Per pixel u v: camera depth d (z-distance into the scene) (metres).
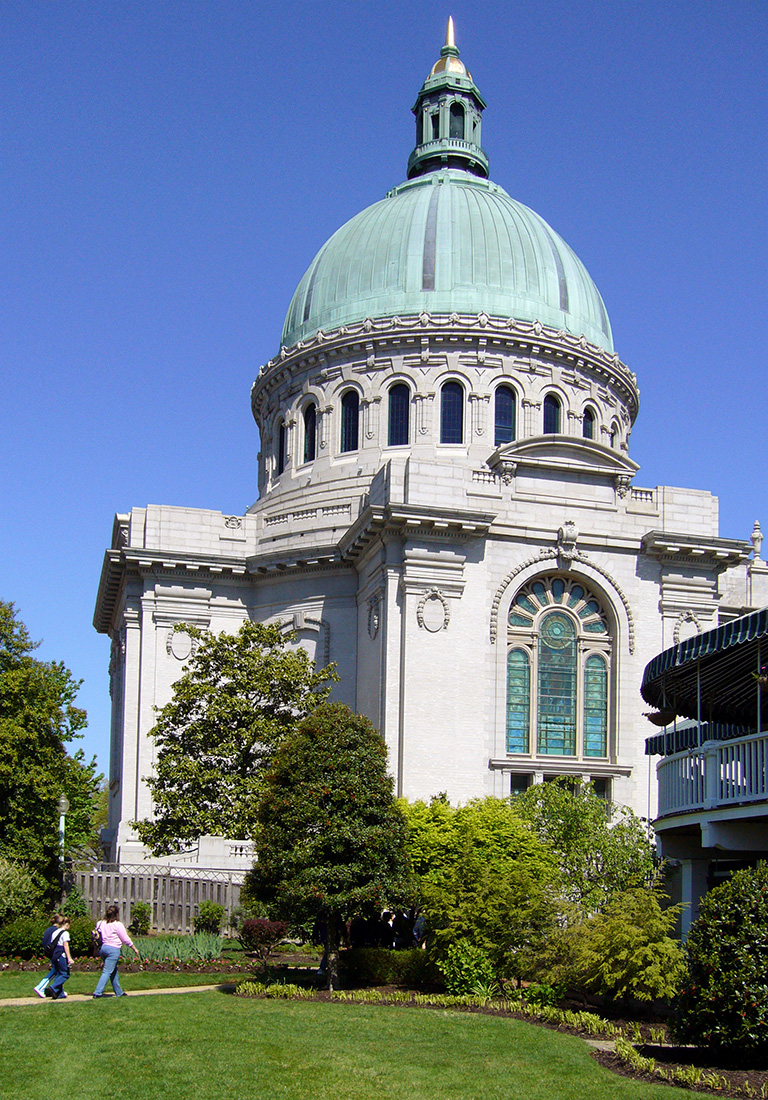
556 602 51.22
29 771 44.84
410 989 30.16
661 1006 26.97
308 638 56.09
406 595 48.22
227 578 57.38
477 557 49.62
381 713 48.28
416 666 47.72
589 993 27.75
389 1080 19.41
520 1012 26.30
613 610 51.16
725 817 27.20
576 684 50.75
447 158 74.19
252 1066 20.11
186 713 45.91
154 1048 21.36
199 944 36.00
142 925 42.47
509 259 65.56
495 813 35.50
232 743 44.03
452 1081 19.34
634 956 25.59
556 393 62.91
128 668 55.69
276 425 68.56
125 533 60.44
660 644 51.56
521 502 50.69
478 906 29.28
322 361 64.81
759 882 21.41
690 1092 18.61
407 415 62.19
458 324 61.75
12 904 37.97
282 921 31.41
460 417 61.62
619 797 49.56
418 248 65.50
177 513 57.59
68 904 42.03
